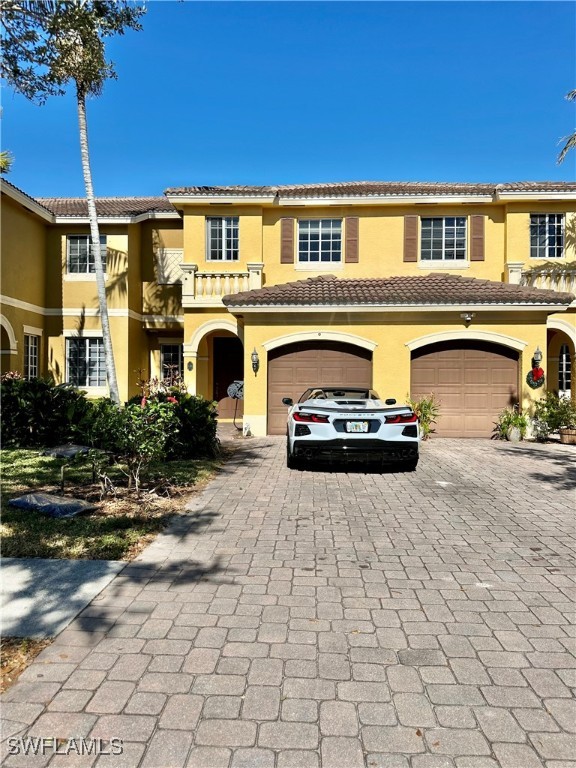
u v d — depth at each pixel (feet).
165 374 65.82
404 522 21.13
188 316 55.93
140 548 17.60
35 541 17.75
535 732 8.89
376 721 9.12
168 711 9.30
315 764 8.15
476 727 9.00
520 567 16.37
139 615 12.83
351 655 11.17
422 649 11.44
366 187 61.62
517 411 45.65
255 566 16.17
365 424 28.99
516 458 36.24
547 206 55.88
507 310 45.24
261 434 46.75
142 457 24.53
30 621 12.44
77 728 8.86
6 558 16.35
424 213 57.16
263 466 33.04
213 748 8.46
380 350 46.21
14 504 21.84
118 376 59.82
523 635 12.10
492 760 8.27
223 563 16.38
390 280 53.93
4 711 9.24
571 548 18.13
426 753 8.40
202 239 57.21
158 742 8.57
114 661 10.80
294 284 53.21
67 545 17.47
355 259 57.16
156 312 63.82
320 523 20.88
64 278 60.95
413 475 30.48
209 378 62.90
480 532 19.90
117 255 60.29
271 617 12.84
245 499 24.62
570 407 44.50
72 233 61.00
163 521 20.62
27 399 37.24
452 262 57.26
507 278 54.54
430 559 16.99
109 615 12.81
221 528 20.02
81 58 40.93
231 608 13.28
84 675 10.31
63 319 60.80
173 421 25.85
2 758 8.16
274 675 10.41
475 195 55.62
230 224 57.67
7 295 52.95
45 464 30.30
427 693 9.91
